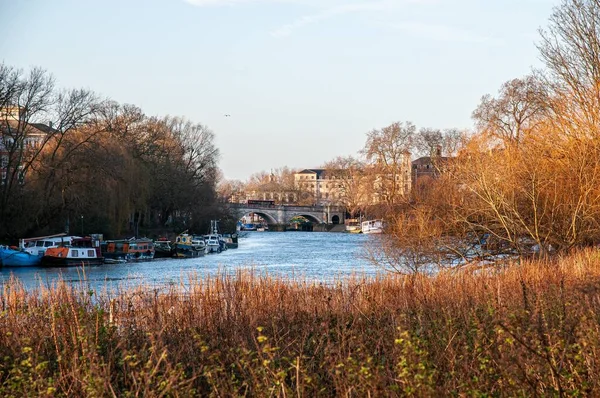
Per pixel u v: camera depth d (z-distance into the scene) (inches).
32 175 2434.8
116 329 586.2
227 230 4515.3
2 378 476.4
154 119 3878.0
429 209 1398.9
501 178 1339.8
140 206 2906.0
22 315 609.3
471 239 1402.6
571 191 1310.3
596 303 549.6
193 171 4094.5
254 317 637.9
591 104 1379.2
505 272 958.4
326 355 464.1
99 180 2511.1
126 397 391.5
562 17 1493.6
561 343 412.5
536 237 1288.1
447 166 1519.4
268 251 3280.0
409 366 370.6
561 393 366.6
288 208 6515.8
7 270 2155.5
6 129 2456.9
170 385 375.6
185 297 768.3
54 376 450.9
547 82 1497.3
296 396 397.4
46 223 2522.1
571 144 1348.4
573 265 1020.5
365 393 373.7
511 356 393.1
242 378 454.9
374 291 787.4
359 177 4763.8
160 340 492.4
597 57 1441.9
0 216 2396.7
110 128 2844.5
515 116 2164.1
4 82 2395.4
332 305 719.7
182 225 3946.9
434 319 571.8
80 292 722.2
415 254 1365.7
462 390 381.1
